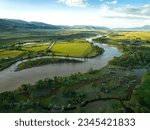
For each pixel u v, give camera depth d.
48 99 93.44
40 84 107.38
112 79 123.38
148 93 100.69
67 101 91.62
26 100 92.12
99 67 162.12
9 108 83.75
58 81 115.12
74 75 128.38
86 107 85.94
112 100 93.06
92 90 104.88
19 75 138.88
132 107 85.50
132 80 122.62
